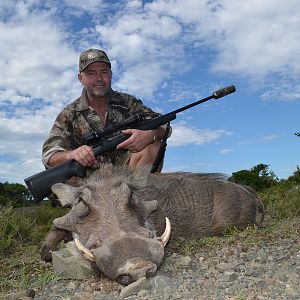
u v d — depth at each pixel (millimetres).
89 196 1214
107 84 1867
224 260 1204
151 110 2002
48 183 1482
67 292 1079
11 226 1753
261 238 1428
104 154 1670
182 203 1596
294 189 2453
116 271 1009
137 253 1025
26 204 2910
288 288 952
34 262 1406
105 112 1905
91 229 1171
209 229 1641
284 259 1197
